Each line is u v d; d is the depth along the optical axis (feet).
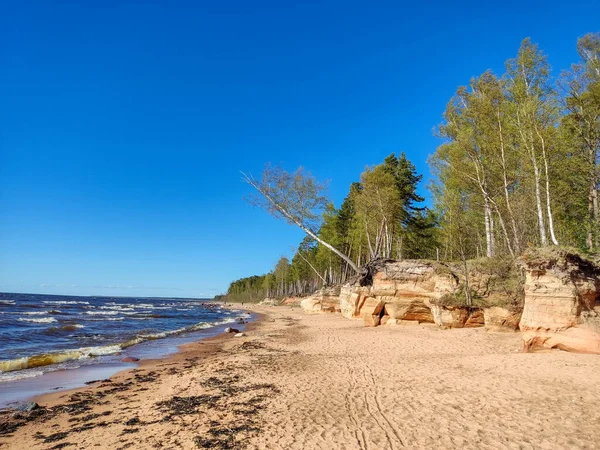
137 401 33.60
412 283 78.79
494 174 73.46
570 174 73.46
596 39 69.41
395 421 24.39
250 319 157.07
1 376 44.73
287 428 24.06
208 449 21.25
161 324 131.75
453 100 79.36
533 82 67.77
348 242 159.22
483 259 70.49
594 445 19.13
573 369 32.58
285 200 97.25
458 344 52.44
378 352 51.60
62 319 131.23
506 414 24.08
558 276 41.42
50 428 26.99
